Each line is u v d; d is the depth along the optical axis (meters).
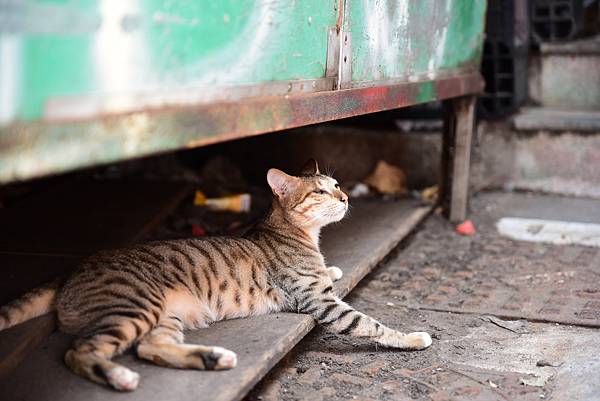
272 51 2.74
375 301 4.29
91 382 2.71
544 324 3.93
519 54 6.62
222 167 6.88
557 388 3.16
